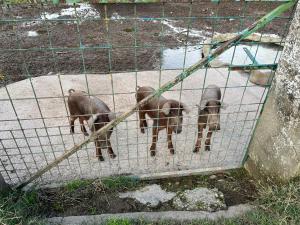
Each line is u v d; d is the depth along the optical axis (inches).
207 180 75.7
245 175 76.8
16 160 81.5
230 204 69.2
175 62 142.2
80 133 90.7
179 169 79.0
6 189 67.6
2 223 56.6
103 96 109.1
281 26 176.6
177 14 198.1
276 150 66.1
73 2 48.8
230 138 84.9
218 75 125.3
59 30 173.5
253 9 198.8
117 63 139.3
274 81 64.7
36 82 118.2
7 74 128.0
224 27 179.5
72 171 77.8
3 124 96.0
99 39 163.6
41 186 72.2
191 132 93.4
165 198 70.6
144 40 163.0
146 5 213.3
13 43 156.6
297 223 59.7
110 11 202.5
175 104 78.3
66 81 119.4
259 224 62.1
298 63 56.9
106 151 86.0
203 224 62.8
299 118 59.0
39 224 60.9
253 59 64.5
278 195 65.3
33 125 95.5
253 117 99.2
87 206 68.2
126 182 73.2
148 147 87.4
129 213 66.5
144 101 62.8
